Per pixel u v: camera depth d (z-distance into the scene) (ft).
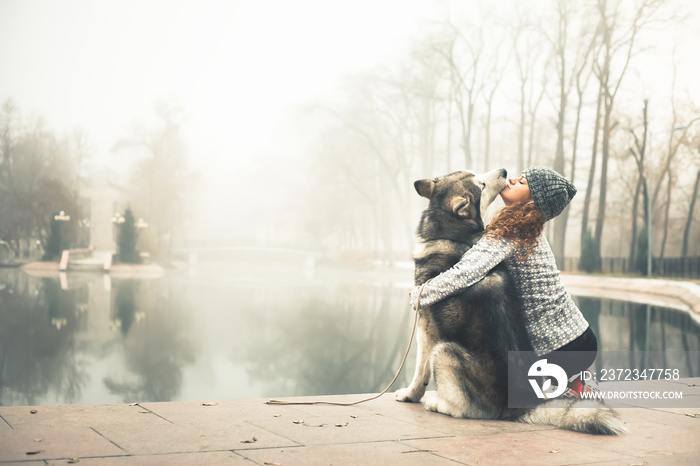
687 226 115.44
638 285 93.50
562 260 120.78
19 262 161.07
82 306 75.61
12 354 46.29
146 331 58.95
